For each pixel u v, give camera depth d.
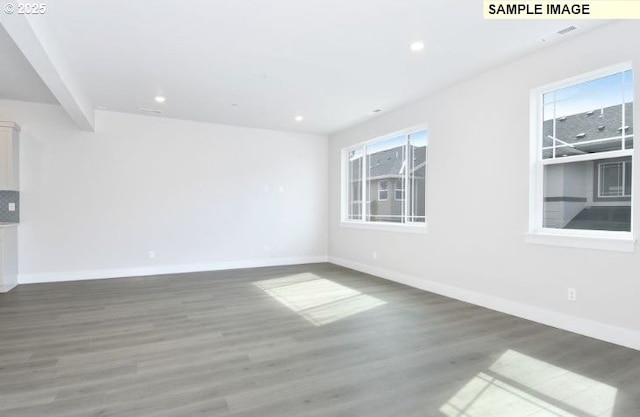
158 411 1.96
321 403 2.05
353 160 6.92
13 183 4.95
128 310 3.92
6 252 4.75
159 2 2.66
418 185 5.21
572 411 1.98
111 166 5.74
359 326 3.40
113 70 3.95
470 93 4.21
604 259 2.98
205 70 3.97
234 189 6.65
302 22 2.96
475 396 2.13
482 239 4.06
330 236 7.43
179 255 6.22
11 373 2.41
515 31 3.10
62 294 4.62
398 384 2.28
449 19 2.92
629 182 2.94
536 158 3.58
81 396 2.12
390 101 5.08
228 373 2.42
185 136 6.24
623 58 2.87
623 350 2.78
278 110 5.58
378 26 3.02
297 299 4.40
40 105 5.32
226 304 4.18
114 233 5.78
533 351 2.79
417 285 5.03
